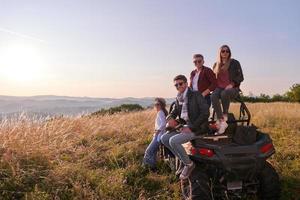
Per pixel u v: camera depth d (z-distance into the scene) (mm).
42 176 3715
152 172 4172
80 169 3932
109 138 5930
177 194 3398
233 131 3254
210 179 3080
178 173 3367
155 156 4324
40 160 4070
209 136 3219
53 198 3330
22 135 4578
